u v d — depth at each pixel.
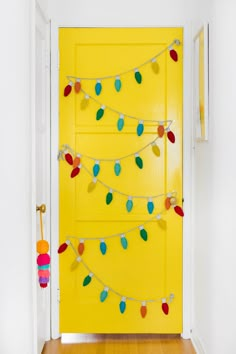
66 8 3.43
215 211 2.81
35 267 2.74
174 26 3.44
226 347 2.72
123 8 3.43
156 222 3.51
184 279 3.52
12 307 2.45
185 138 3.48
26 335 2.66
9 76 2.39
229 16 2.63
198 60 3.21
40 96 3.21
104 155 3.49
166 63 3.47
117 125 3.47
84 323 3.54
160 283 3.53
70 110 3.47
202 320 3.17
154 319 3.54
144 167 3.50
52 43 3.43
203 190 3.13
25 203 2.63
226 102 2.68
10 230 2.43
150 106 3.48
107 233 3.51
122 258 3.52
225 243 2.71
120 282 3.52
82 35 3.44
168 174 3.50
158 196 3.50
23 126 2.59
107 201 3.46
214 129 2.81
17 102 2.50
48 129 3.43
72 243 3.51
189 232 3.51
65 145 3.47
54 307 3.52
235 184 2.62
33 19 2.66
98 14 3.43
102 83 3.47
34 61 2.67
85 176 3.49
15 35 2.44
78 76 3.46
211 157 2.88
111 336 3.55
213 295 2.85
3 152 2.38
